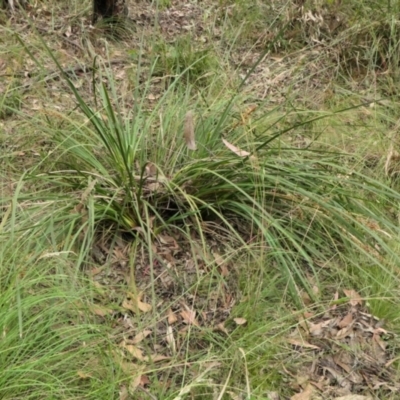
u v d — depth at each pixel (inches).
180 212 92.4
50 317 71.7
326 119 119.2
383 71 139.8
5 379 62.9
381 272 88.0
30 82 126.6
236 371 72.9
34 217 86.7
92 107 118.2
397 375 76.4
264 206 93.1
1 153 104.7
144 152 95.5
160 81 133.0
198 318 81.4
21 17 157.1
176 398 63.1
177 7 177.8
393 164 111.0
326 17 148.9
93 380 68.6
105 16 157.6
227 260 85.2
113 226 91.6
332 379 75.3
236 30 153.9
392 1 148.5
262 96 125.6
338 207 90.8
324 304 84.4
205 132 97.0
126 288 83.6
